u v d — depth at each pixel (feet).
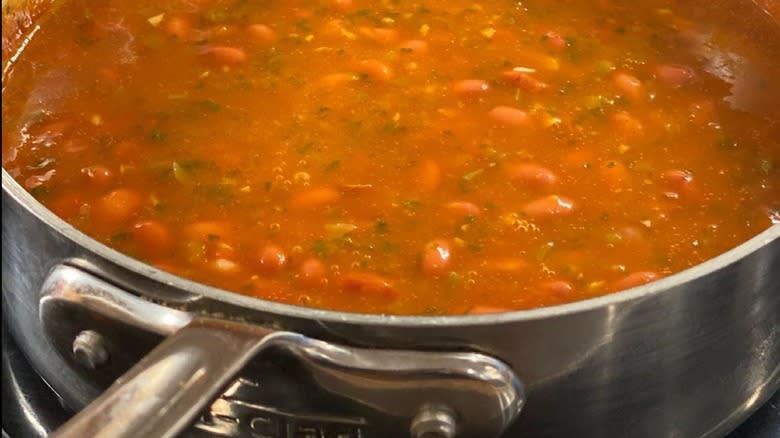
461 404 1.47
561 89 1.97
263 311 1.45
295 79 1.96
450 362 1.45
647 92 1.97
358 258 1.72
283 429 1.53
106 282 1.50
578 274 1.71
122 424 1.40
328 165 1.83
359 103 1.93
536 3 2.14
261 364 1.48
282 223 1.76
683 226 1.78
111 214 1.76
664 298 1.48
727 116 1.94
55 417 1.73
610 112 1.93
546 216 1.77
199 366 1.43
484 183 1.82
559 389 1.51
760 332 1.60
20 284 1.61
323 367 1.46
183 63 1.99
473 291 1.69
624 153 1.87
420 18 2.10
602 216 1.78
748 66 2.02
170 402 1.41
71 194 1.79
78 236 1.50
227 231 1.75
